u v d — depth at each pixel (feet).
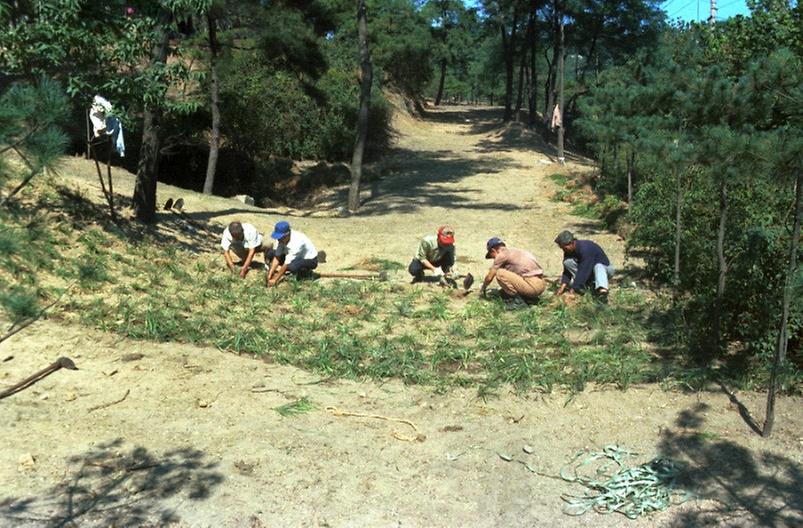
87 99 27.04
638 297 29.09
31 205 29.50
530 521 13.60
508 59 122.83
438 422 17.56
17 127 11.35
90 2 26.32
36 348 19.38
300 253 30.40
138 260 28.40
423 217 51.01
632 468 15.37
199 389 18.34
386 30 125.90
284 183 74.33
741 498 14.33
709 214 26.84
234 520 13.08
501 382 19.95
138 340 20.99
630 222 41.39
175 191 48.80
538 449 16.26
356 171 55.57
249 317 24.21
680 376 20.17
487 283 28.12
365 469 15.10
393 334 24.17
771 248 21.45
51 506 13.03
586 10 111.96
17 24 25.50
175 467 14.61
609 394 19.39
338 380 19.92
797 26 34.55
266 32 58.65
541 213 51.72
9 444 14.83
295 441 16.06
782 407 18.49
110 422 16.22
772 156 16.85
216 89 56.95
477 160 84.64
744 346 22.31
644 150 24.62
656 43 113.39
